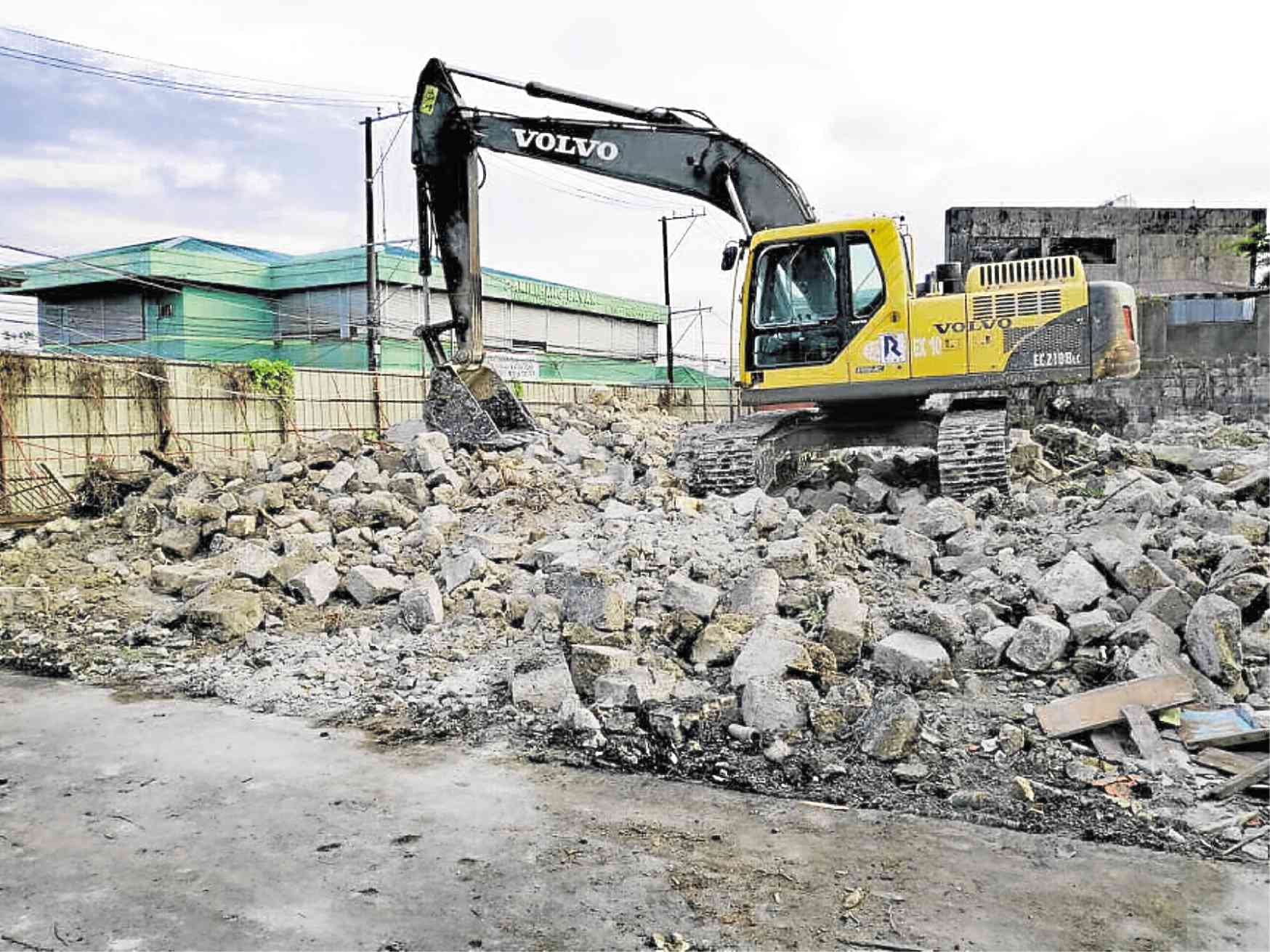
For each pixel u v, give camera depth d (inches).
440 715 226.7
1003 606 253.4
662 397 1096.2
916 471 452.8
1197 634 217.9
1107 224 1195.3
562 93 462.6
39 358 534.0
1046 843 159.2
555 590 294.0
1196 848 156.1
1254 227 1179.3
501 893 145.6
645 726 213.0
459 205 486.9
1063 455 490.9
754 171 457.4
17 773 196.7
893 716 193.3
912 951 128.8
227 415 639.8
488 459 452.4
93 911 141.9
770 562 281.7
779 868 152.2
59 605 327.3
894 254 404.8
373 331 991.6
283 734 218.7
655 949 130.3
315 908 141.8
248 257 1342.3
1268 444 641.6
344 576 327.6
